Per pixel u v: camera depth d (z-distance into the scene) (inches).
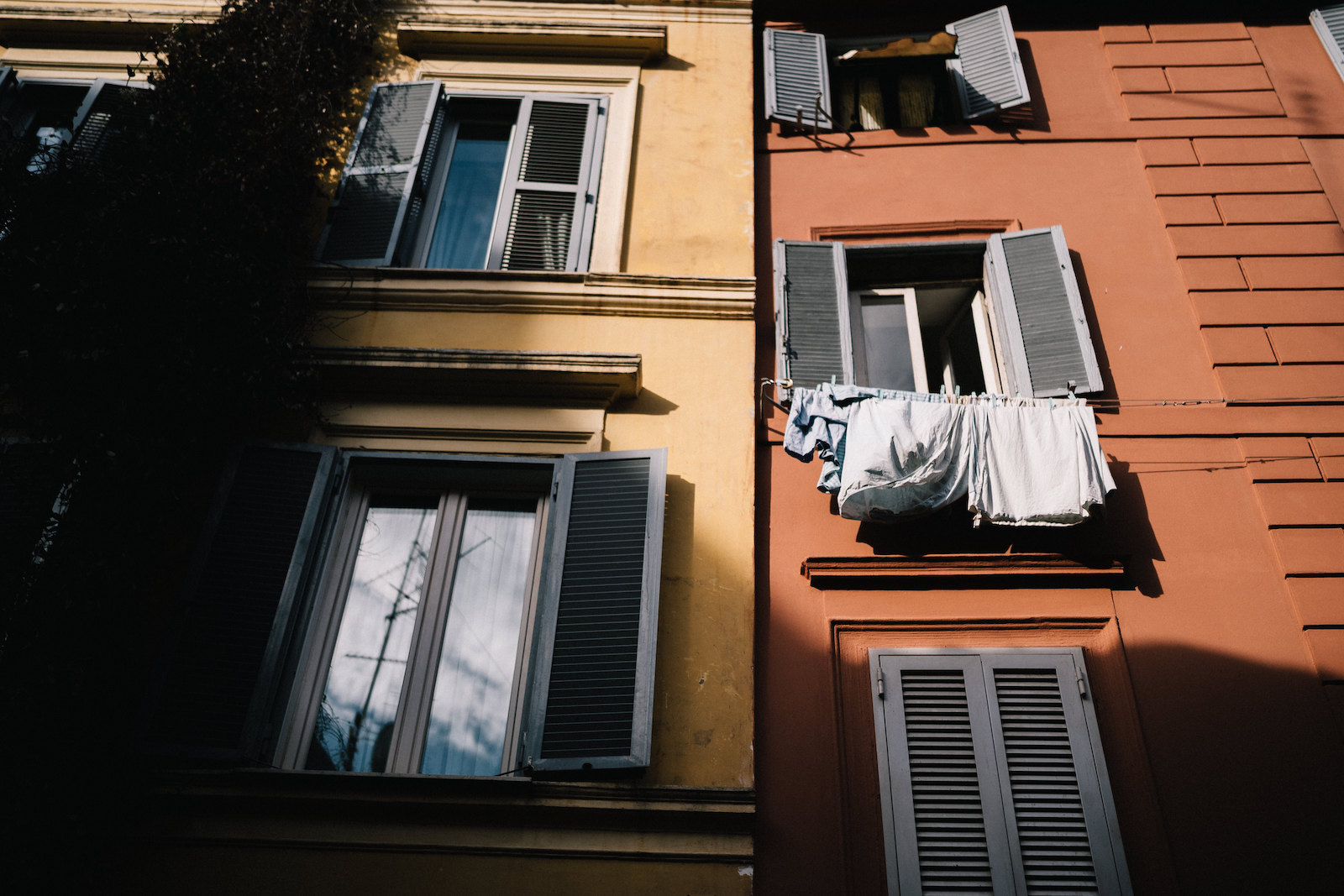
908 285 297.7
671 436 250.8
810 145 315.9
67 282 216.5
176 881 190.4
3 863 180.1
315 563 229.3
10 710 186.2
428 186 308.2
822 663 222.4
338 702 221.0
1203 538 232.8
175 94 268.2
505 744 215.5
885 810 203.8
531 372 249.9
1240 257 278.7
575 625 217.9
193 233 231.8
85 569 202.8
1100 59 329.1
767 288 288.4
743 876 192.1
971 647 223.1
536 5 342.0
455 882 190.7
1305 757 202.5
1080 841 198.4
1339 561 226.4
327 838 194.2
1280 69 319.3
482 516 246.4
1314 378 255.1
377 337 267.1
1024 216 294.8
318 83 297.6
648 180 302.8
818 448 235.6
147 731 202.5
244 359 235.5
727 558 230.8
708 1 346.6
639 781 200.7
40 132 317.1
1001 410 233.1
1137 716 209.9
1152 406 253.9
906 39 327.0
